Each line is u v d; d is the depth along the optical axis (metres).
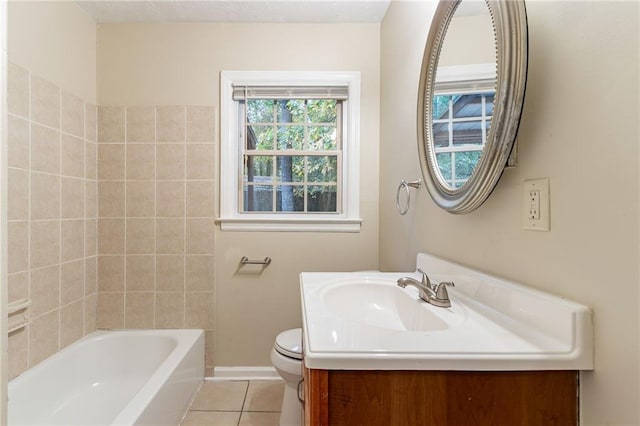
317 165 2.13
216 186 2.05
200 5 1.88
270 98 2.06
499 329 0.67
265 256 2.06
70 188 1.79
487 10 0.79
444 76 1.05
